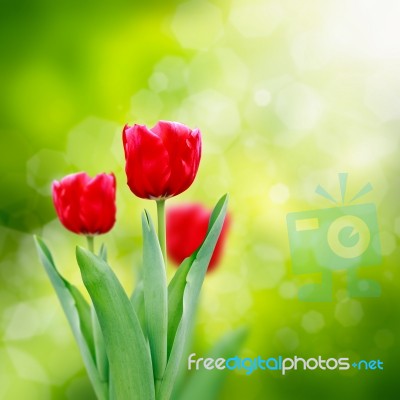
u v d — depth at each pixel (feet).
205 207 3.74
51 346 5.78
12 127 6.12
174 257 3.72
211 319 5.45
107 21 6.19
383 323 5.53
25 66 6.10
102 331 2.94
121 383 2.95
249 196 6.00
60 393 5.66
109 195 3.13
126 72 6.24
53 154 6.14
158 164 2.87
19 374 5.67
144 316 3.09
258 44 6.39
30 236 5.93
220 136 6.18
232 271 5.60
